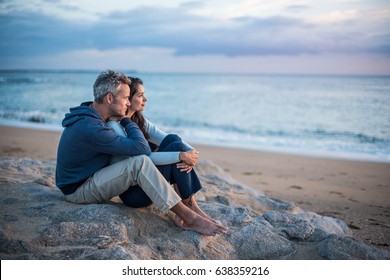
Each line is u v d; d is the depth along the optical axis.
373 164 8.40
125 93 2.93
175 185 3.08
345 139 12.59
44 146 8.88
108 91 2.88
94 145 2.78
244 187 4.85
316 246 3.05
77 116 2.85
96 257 2.46
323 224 3.74
